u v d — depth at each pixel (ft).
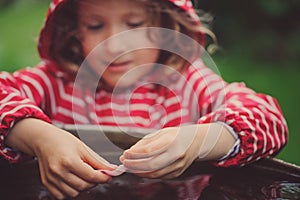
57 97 2.96
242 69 7.25
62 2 2.72
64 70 2.96
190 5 2.81
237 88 2.77
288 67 7.40
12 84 2.72
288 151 5.25
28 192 2.29
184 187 2.32
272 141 2.42
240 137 2.35
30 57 7.85
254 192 2.26
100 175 2.06
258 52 7.73
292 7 7.68
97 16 2.55
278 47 7.75
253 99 2.59
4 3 10.85
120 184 2.34
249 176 2.41
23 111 2.27
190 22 2.82
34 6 10.61
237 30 7.79
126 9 2.54
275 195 2.23
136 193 2.26
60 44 2.92
